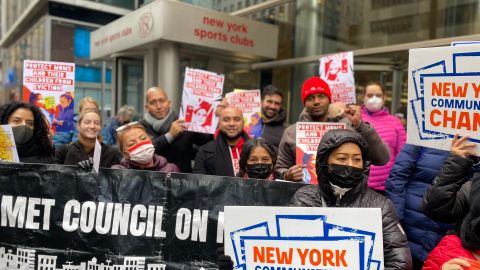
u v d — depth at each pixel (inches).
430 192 79.0
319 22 292.0
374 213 68.9
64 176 91.7
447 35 216.5
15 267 92.0
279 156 135.9
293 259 71.6
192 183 91.0
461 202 77.3
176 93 280.4
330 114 131.7
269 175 109.3
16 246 91.7
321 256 70.6
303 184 89.5
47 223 91.6
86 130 137.7
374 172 146.3
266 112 169.8
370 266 68.4
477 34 196.4
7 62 991.6
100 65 576.1
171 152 165.5
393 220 73.9
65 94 177.6
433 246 116.6
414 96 79.7
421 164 120.3
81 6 531.8
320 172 76.9
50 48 531.8
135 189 91.4
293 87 308.8
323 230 70.6
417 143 80.2
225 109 141.6
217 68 328.8
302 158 114.4
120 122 274.1
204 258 89.7
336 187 75.9
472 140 73.0
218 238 89.9
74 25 548.1
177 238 90.7
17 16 760.3
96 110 173.3
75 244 91.0
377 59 255.9
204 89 175.9
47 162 126.8
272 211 72.4
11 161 95.7
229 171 138.1
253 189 90.4
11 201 92.0
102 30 364.5
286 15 314.3
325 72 165.3
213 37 281.0
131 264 90.4
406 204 123.3
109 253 90.5
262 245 72.7
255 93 183.6
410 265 69.8
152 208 91.1
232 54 311.7
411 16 234.2
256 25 303.1
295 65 303.0
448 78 74.7
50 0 516.4
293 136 133.9
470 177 79.0
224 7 337.1
